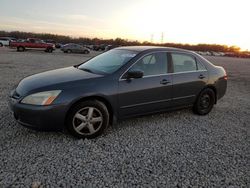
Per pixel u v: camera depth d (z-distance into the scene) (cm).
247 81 1386
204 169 347
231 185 314
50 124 388
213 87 597
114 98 434
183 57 547
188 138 452
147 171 333
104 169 332
